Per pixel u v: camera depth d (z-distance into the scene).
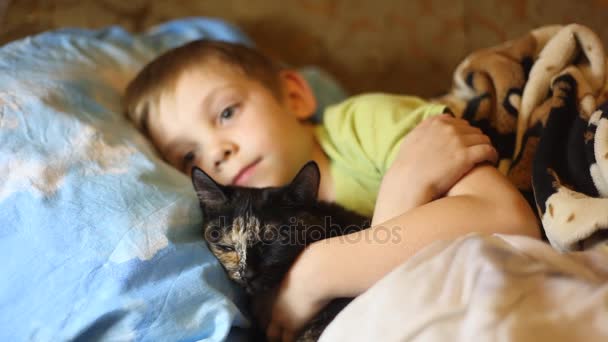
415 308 0.60
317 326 0.85
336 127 1.14
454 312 0.57
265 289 0.93
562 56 1.00
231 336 0.82
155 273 0.78
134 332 0.75
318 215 1.01
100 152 0.91
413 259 0.68
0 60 1.06
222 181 1.11
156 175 0.93
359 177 1.09
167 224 0.83
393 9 1.78
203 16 1.73
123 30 1.42
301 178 0.99
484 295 0.56
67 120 0.94
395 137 1.02
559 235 0.75
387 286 0.65
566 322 0.54
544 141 0.89
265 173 1.10
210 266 0.85
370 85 1.78
